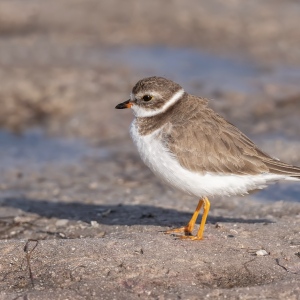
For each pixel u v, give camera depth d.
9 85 23.34
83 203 14.62
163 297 9.23
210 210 13.56
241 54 28.16
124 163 17.72
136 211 13.61
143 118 11.30
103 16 32.66
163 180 11.16
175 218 12.89
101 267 10.03
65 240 10.94
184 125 10.98
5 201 14.90
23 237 12.39
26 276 10.05
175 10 33.22
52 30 30.97
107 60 26.89
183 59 27.42
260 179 10.99
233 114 21.00
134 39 30.06
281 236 11.30
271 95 22.81
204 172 10.81
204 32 30.97
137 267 9.98
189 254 10.34
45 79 24.06
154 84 11.31
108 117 21.12
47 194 15.48
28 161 18.08
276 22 31.70
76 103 22.17
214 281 9.77
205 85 23.95
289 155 16.86
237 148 10.95
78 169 17.38
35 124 20.83
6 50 27.88
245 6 34.00
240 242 10.83
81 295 9.38
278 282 9.55
